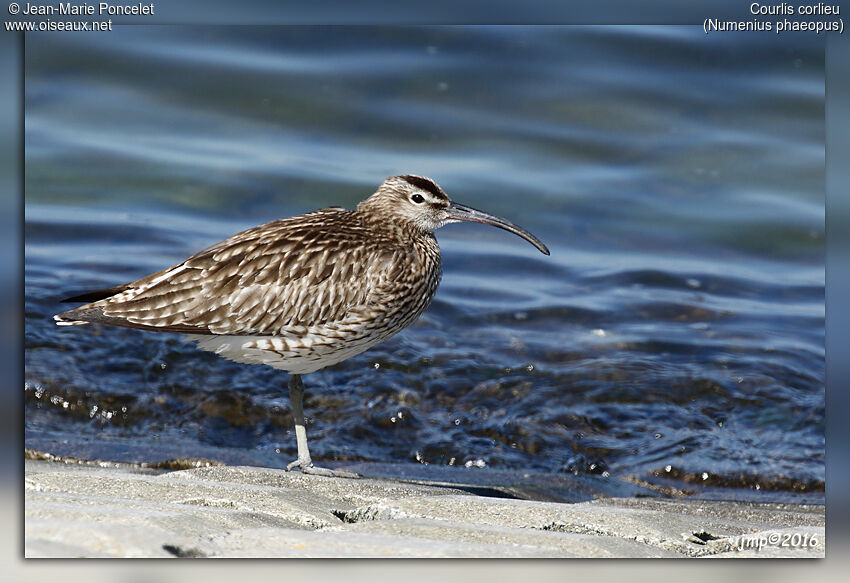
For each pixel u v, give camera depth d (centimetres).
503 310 1603
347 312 1088
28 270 1591
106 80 2103
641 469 1196
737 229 1925
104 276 1603
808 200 1994
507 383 1377
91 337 1391
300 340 1077
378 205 1158
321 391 1337
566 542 739
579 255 1836
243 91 2133
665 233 1916
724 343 1517
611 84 2175
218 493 851
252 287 1057
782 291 1738
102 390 1287
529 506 855
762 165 2059
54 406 1255
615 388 1368
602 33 2208
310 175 1978
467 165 2047
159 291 1052
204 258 1069
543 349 1480
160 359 1365
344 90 2152
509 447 1243
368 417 1291
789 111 2147
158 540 674
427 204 1155
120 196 1911
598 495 1129
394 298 1111
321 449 1222
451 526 767
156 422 1255
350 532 741
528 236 1181
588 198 1980
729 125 2134
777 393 1366
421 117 2125
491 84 2173
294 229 1100
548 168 2047
